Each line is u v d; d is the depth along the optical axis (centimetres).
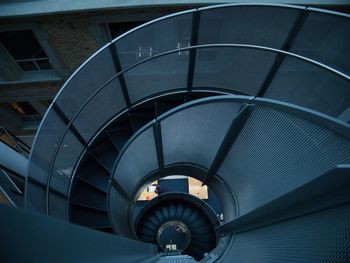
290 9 473
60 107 527
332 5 759
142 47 558
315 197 182
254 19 510
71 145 606
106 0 718
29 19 740
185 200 1202
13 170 588
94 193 675
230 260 418
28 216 85
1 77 956
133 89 647
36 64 942
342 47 472
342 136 232
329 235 180
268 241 285
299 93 567
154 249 686
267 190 394
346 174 138
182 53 578
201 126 509
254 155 414
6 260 71
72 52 846
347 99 489
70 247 119
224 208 713
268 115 346
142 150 609
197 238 1138
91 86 569
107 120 688
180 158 707
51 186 543
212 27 537
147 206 1155
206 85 658
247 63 577
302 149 292
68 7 712
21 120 1247
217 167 627
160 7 733
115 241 212
